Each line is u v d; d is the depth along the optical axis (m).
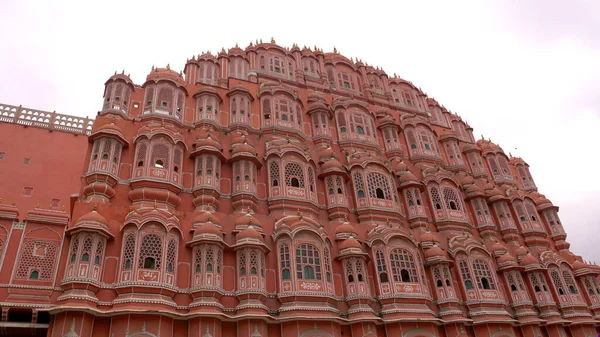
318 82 41.88
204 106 32.81
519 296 31.58
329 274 25.81
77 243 21.06
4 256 19.84
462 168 41.72
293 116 35.31
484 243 35.69
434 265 29.47
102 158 25.80
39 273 20.16
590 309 35.03
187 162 28.86
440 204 35.22
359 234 29.19
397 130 40.50
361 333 24.33
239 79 36.97
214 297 22.19
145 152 26.98
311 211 29.19
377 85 45.75
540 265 33.75
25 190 32.16
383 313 25.67
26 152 33.69
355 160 33.41
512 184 44.84
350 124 37.41
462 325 27.83
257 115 34.88
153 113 30.38
